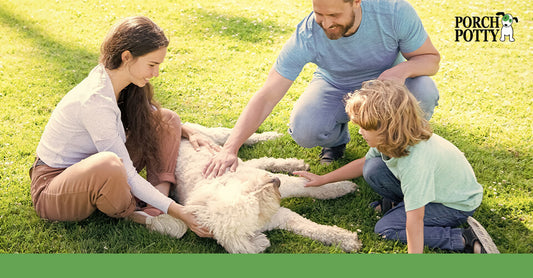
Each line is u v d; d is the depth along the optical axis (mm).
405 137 2342
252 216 2453
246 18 6453
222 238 2486
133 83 2637
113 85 2561
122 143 2580
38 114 3971
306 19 2914
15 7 6629
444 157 2506
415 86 2957
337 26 2602
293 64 2939
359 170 2904
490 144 3619
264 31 5996
